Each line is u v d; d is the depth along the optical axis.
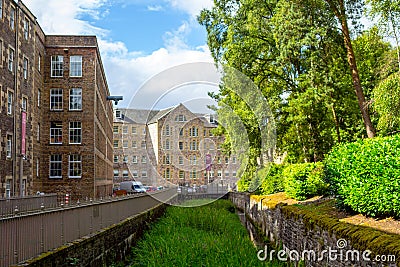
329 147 26.28
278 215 18.12
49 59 43.16
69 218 10.62
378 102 17.23
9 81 30.23
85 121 42.81
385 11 18.02
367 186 11.07
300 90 25.86
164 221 24.20
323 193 19.05
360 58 28.97
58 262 9.21
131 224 17.77
